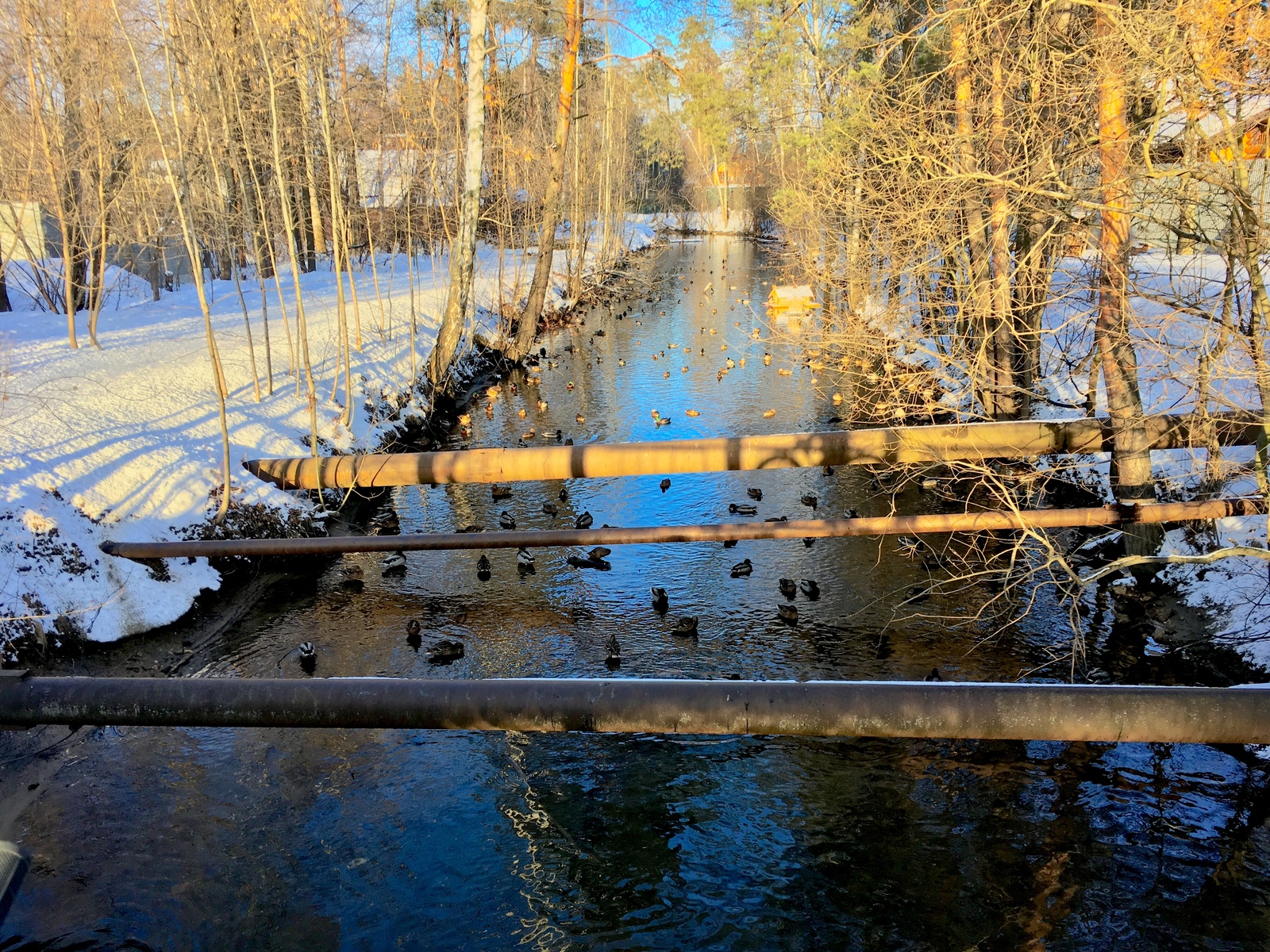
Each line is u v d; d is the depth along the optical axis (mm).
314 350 22391
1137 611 11531
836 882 7398
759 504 16219
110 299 28406
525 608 12539
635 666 10766
